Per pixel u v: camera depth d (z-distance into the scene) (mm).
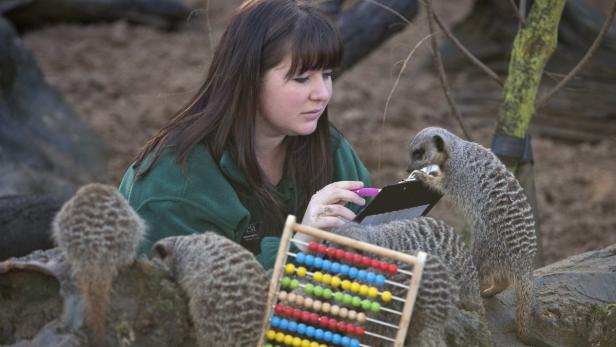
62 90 23078
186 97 22109
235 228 7141
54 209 10961
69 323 5875
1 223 10562
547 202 17375
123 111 21641
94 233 5422
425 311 5926
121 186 7609
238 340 5758
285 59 7039
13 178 14500
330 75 7355
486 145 20000
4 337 6219
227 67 7242
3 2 27391
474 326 6648
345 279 5910
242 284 5770
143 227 5789
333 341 5715
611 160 19641
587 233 15797
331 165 7840
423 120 21547
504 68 23031
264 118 7355
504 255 7461
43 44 26922
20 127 16859
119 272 5953
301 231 5699
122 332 5922
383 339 5898
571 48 21547
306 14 7191
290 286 5797
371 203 6508
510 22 23172
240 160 7219
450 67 24031
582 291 8039
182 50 27141
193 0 32406
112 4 28891
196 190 7109
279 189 7785
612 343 7578
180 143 7207
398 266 5953
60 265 5980
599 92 21078
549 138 21156
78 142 18281
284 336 5766
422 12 16859
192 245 6008
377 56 27156
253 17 7199
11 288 6199
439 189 7441
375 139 20047
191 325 6086
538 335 7613
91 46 26906
